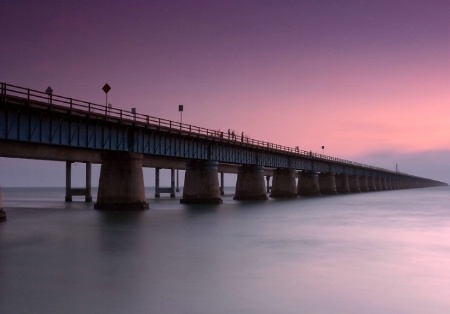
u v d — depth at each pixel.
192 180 73.06
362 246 27.50
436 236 32.78
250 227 38.12
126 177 54.38
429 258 23.38
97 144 49.41
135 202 54.72
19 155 64.75
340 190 152.38
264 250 25.67
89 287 16.78
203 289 16.58
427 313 13.96
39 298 15.31
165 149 60.69
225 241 29.33
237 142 78.50
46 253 24.23
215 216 48.78
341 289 16.70
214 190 72.81
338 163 141.00
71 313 13.75
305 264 21.45
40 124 41.94
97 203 55.59
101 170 55.53
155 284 17.28
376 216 51.56
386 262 22.12
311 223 42.28
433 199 103.12
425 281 18.06
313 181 122.06
